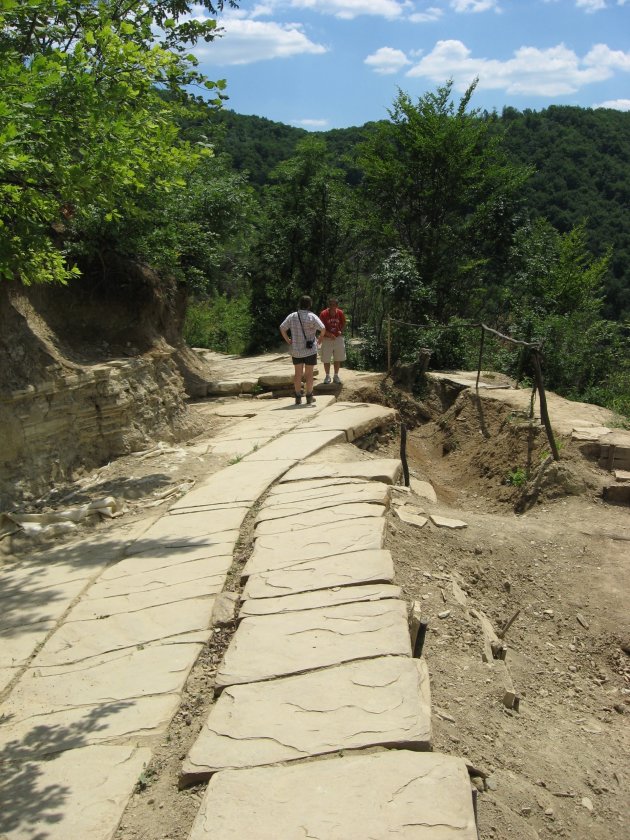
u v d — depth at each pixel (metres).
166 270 12.67
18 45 7.46
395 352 16.69
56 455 8.23
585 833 3.61
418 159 21.44
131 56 5.73
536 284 21.44
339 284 22.47
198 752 3.46
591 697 5.39
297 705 3.75
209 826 2.94
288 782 3.15
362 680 3.91
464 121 21.19
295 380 12.23
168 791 3.36
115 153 5.51
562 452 8.95
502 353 17.42
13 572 6.38
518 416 10.60
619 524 7.69
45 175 5.80
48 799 3.34
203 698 4.13
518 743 4.17
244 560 6.05
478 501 9.46
